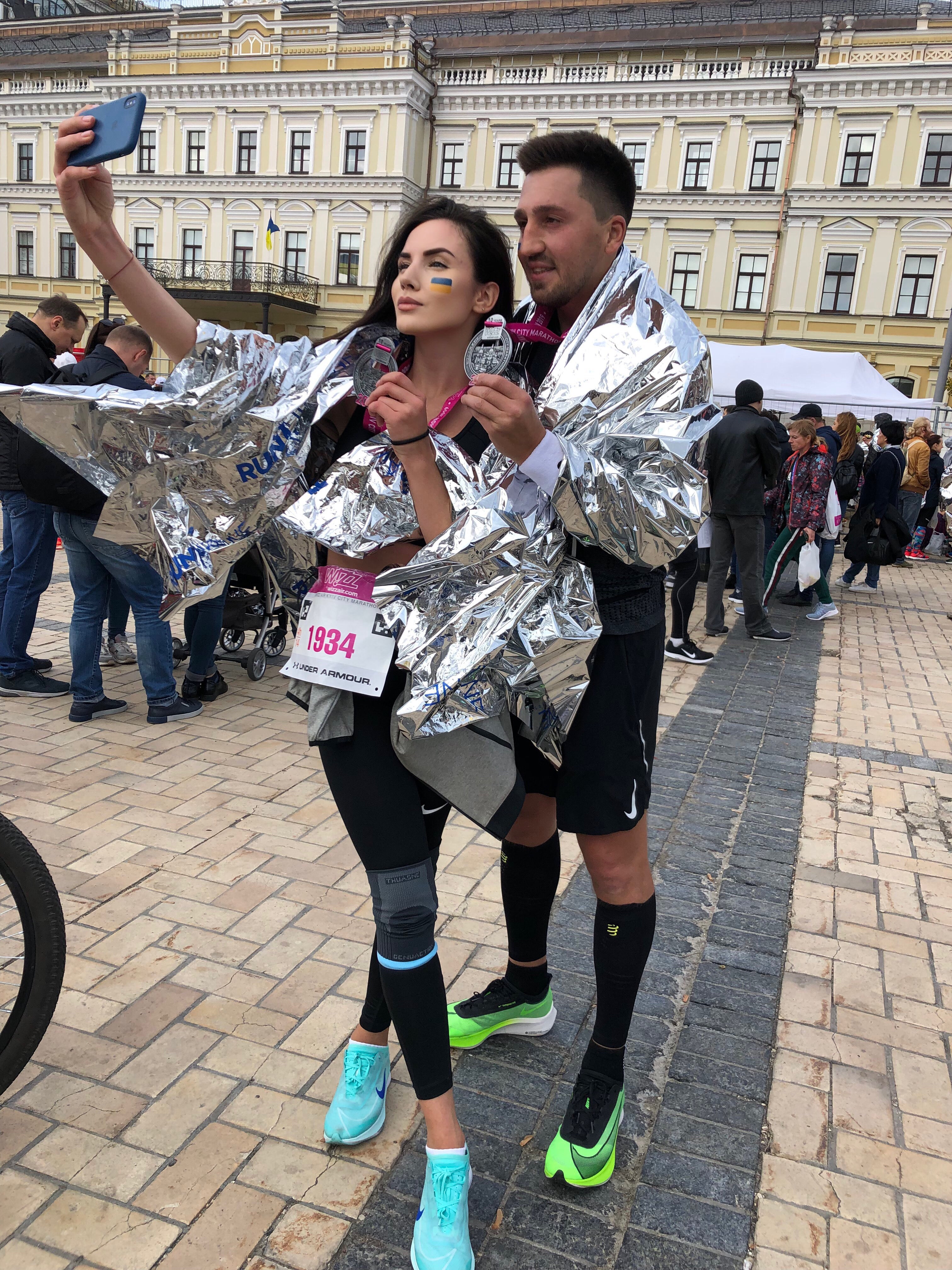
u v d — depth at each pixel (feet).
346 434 5.52
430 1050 5.22
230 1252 5.34
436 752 5.10
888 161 92.12
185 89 107.45
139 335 13.44
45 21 121.49
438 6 116.78
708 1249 5.57
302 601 6.04
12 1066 5.92
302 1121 6.36
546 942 7.22
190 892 9.23
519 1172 6.04
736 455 22.43
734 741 15.21
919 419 42.96
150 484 5.33
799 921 9.53
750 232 96.99
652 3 104.17
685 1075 7.07
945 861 11.19
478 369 4.85
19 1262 5.22
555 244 5.07
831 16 94.38
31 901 5.84
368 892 9.43
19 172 116.26
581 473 4.52
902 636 25.14
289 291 107.65
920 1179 6.20
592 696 5.40
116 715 14.51
